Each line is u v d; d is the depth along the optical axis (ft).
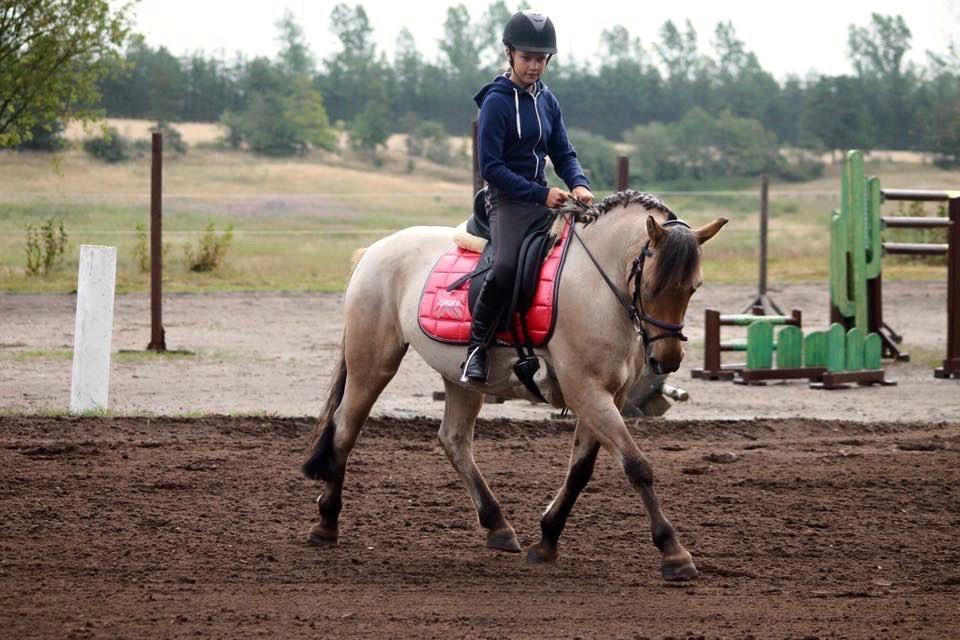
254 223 170.09
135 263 105.50
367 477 34.91
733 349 56.90
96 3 92.99
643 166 319.88
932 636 21.17
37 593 23.26
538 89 27.25
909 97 391.24
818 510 31.50
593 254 25.09
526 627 21.58
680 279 22.95
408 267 28.53
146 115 363.35
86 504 30.76
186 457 36.73
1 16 91.09
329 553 27.07
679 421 44.11
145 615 21.94
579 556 27.04
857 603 23.31
